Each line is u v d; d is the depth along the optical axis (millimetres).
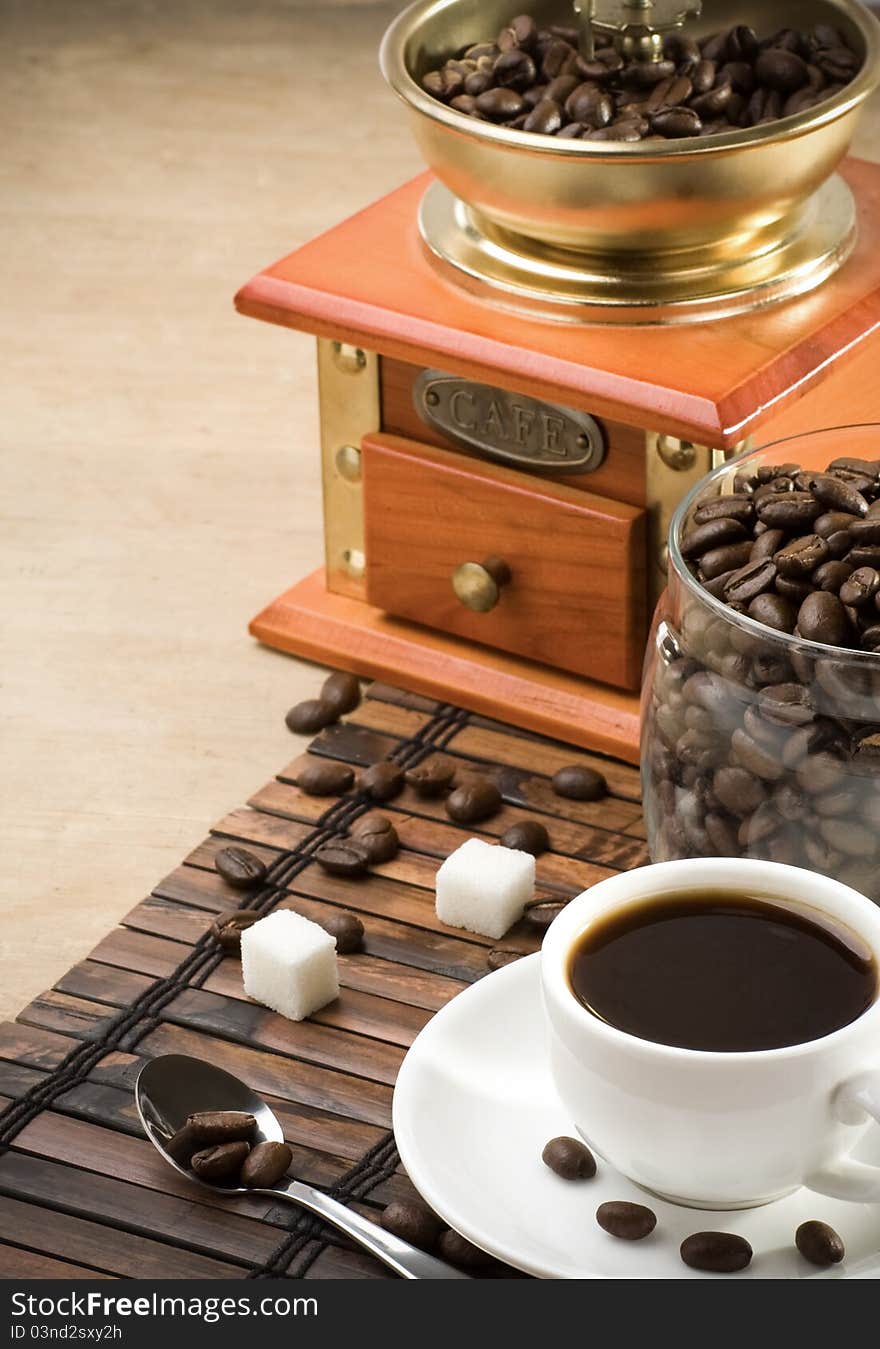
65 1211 718
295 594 905
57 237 1144
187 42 1383
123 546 947
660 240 824
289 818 824
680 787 740
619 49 857
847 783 715
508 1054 711
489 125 808
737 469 758
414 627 889
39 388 1034
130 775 851
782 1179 679
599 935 693
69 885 814
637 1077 668
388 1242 699
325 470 887
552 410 834
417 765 844
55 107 1286
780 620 724
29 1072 748
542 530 846
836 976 684
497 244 853
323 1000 766
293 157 1208
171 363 1050
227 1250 709
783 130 801
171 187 1184
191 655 897
